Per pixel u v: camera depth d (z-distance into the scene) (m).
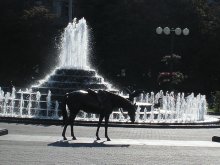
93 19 88.00
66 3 100.94
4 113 39.84
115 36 83.75
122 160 17.50
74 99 24.19
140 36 83.38
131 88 84.88
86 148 20.64
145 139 25.47
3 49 83.00
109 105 24.27
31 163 16.16
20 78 84.44
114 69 84.25
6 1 84.56
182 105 44.22
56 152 19.05
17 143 21.53
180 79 66.62
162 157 18.64
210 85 85.12
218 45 83.94
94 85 42.75
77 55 50.59
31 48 82.00
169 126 34.22
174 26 84.19
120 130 30.88
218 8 92.62
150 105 40.53
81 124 33.31
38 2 99.19
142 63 84.56
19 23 81.88
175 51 84.31
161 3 84.62
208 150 21.36
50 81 43.59
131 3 84.69
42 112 39.50
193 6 85.19
